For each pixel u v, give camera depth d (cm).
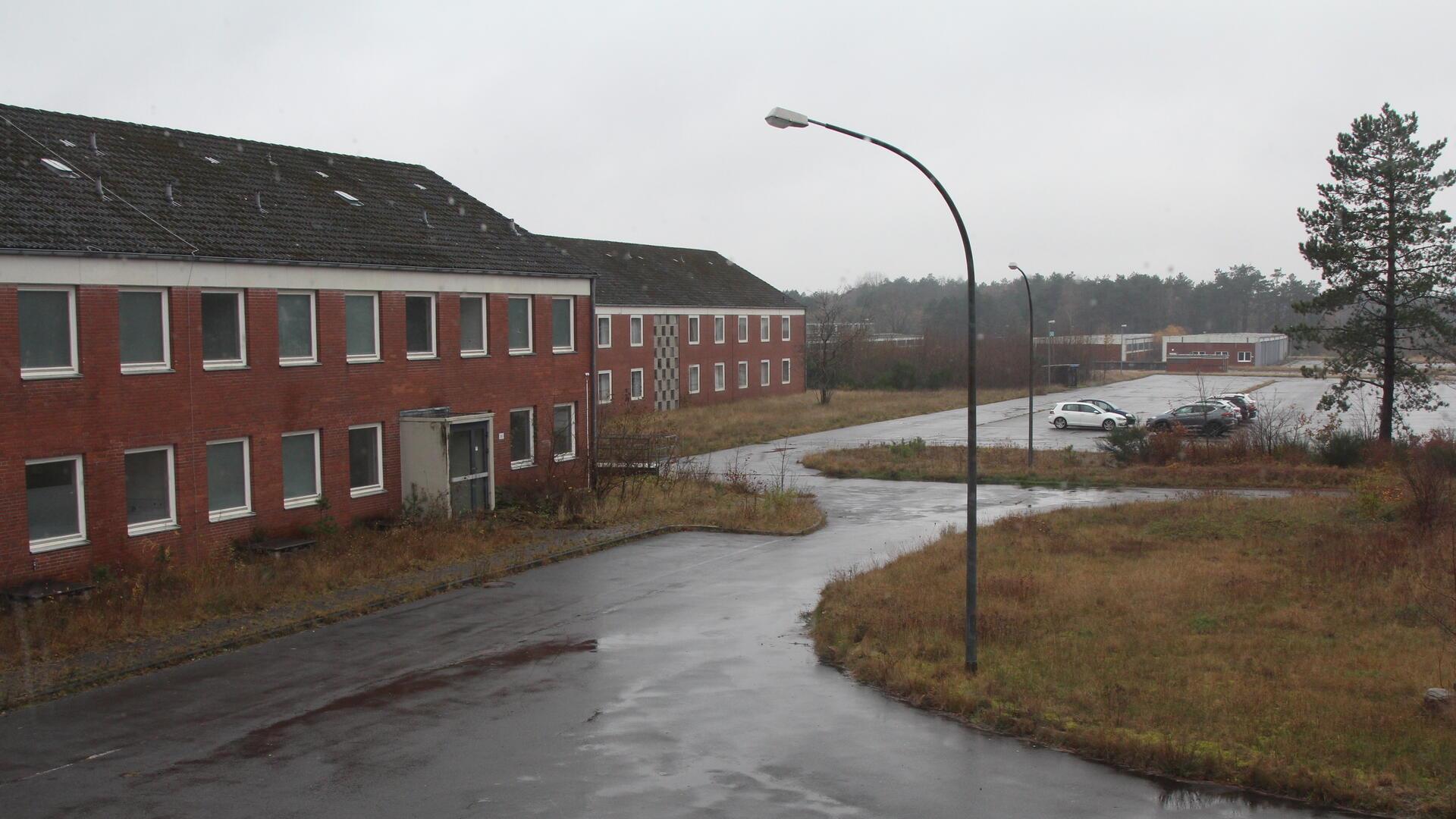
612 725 1119
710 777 962
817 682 1280
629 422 3616
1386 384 4022
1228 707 1113
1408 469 2672
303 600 1712
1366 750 984
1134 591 1680
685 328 6397
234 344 2019
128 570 1777
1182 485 3378
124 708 1196
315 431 2181
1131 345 12588
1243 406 5238
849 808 887
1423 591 1598
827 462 3909
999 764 995
